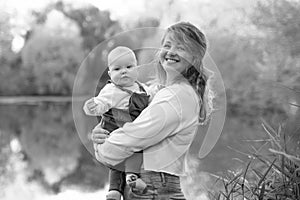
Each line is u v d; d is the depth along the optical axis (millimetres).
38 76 37969
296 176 3555
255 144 6195
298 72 10305
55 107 26312
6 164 9203
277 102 10195
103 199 6191
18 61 38656
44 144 11773
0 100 33750
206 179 4664
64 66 37938
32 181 7648
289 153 3723
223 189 4281
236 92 12953
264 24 12031
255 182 3939
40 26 38781
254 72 12656
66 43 37875
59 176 7922
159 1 23344
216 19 14359
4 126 16297
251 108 12195
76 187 7031
